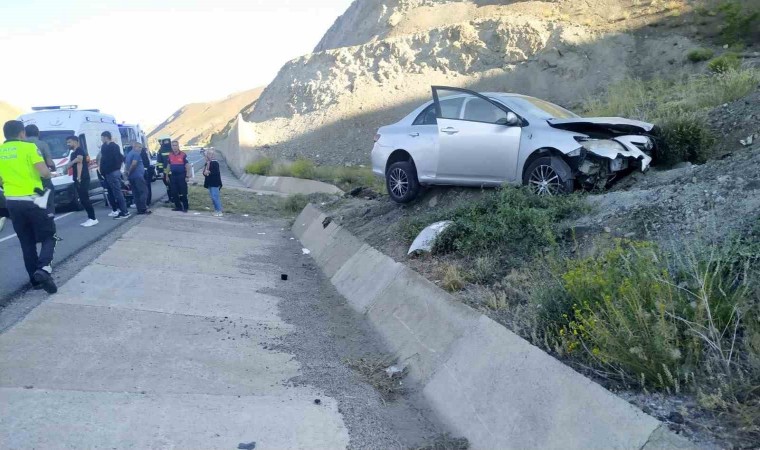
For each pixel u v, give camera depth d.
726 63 21.08
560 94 40.66
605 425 3.88
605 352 4.34
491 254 7.41
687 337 4.22
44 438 4.30
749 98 10.74
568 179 8.54
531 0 51.62
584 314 4.85
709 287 4.40
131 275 8.98
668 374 3.96
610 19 44.66
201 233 13.62
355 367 6.32
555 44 43.66
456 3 56.19
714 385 3.92
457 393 5.25
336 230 12.23
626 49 41.03
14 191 7.46
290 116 53.56
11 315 6.77
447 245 8.13
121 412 4.80
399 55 51.53
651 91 19.62
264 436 4.69
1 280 8.34
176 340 6.55
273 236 14.59
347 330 7.52
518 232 7.44
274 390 5.58
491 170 9.42
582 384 4.23
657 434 3.59
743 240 5.14
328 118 48.75
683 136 9.21
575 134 8.63
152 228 13.38
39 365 5.50
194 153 77.31
